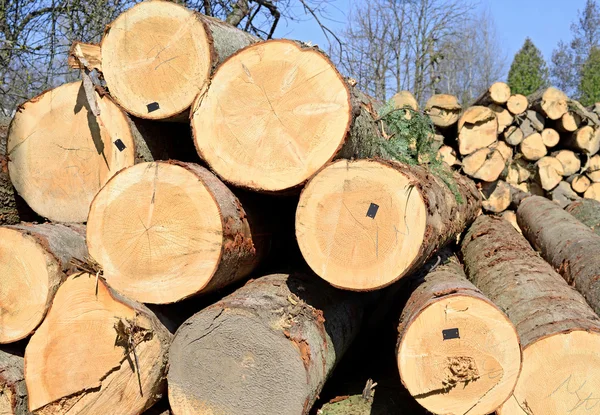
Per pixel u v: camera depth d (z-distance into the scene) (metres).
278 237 3.55
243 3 8.80
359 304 3.71
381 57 17.28
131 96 3.18
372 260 2.62
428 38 18.30
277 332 2.62
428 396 2.65
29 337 3.04
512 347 2.57
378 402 3.51
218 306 2.70
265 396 2.63
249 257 3.07
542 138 7.65
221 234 2.71
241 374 2.66
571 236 4.59
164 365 2.78
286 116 2.87
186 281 2.75
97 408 2.81
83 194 3.38
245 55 2.94
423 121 4.02
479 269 4.29
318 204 2.70
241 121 2.92
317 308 3.00
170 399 2.77
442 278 3.24
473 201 5.45
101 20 7.69
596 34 36.69
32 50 7.52
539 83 29.56
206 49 3.02
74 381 2.80
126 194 2.82
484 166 6.83
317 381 2.73
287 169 2.85
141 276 2.81
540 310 3.12
